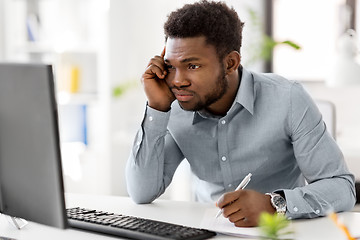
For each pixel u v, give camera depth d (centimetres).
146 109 196
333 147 191
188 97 176
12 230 164
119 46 467
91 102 460
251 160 200
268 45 475
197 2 179
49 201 134
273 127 194
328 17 489
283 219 99
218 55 175
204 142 203
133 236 152
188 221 175
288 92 194
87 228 161
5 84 138
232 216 162
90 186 458
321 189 179
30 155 136
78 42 464
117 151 460
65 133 459
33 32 462
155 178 200
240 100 192
